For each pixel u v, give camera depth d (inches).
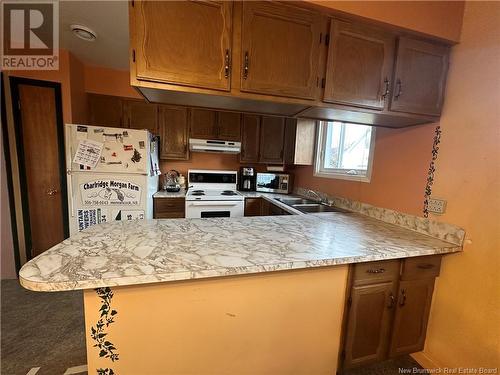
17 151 90.8
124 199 92.4
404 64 54.1
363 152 86.6
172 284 39.0
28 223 94.6
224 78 44.1
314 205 100.3
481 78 50.6
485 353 49.2
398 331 56.1
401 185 67.7
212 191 130.8
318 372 51.4
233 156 141.6
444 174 57.1
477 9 52.0
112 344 38.2
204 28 42.3
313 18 47.7
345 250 47.1
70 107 94.5
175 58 41.3
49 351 60.1
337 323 50.9
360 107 52.5
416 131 63.7
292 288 46.1
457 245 53.7
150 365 40.2
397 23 51.1
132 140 92.0
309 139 114.1
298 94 48.4
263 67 46.0
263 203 123.6
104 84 110.7
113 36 82.3
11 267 94.4
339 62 49.9
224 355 43.8
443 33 54.2
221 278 41.4
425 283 56.9
